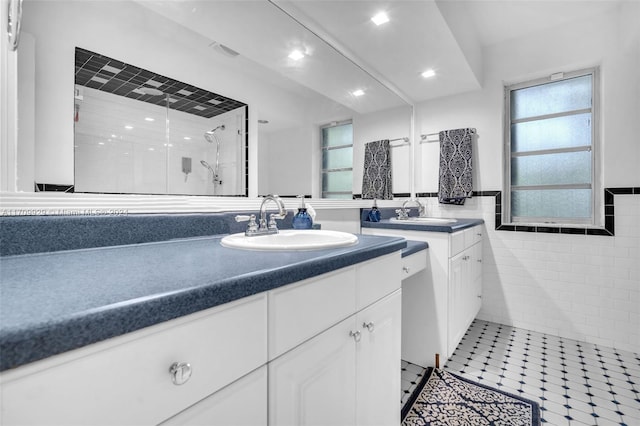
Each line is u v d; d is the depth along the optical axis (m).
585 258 2.40
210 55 1.37
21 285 0.54
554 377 1.86
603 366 1.99
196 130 1.31
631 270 2.23
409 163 2.99
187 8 1.28
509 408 1.57
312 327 0.79
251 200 1.55
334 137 2.13
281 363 0.71
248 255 0.86
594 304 2.36
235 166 1.48
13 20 0.78
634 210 2.22
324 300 0.83
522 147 2.78
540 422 1.47
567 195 2.59
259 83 1.60
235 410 0.61
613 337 2.29
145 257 0.82
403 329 2.06
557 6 2.26
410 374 1.91
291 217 1.68
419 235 2.01
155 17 1.18
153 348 0.48
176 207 1.23
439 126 3.01
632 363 2.03
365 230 2.30
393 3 1.60
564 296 2.47
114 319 0.42
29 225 0.83
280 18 1.61
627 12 2.17
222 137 1.42
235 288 0.58
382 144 2.59
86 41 1.00
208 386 0.56
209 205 1.36
